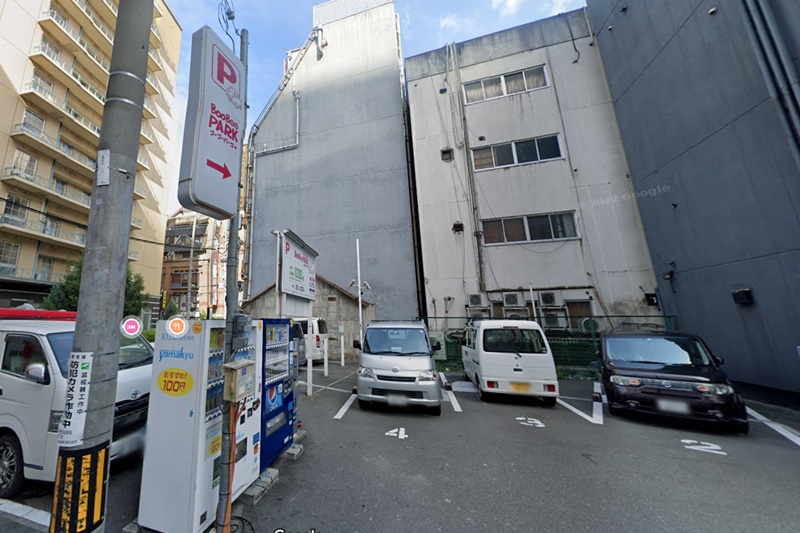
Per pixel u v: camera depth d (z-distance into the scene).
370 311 11.47
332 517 2.49
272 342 3.23
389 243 12.15
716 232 6.74
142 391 3.42
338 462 3.42
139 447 3.28
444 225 11.30
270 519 2.45
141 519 2.30
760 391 5.89
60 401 2.82
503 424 4.66
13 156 14.72
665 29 7.62
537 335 5.99
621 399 4.80
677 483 3.05
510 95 11.49
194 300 28.70
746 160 6.02
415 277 11.66
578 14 11.24
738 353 6.33
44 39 16.23
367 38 14.10
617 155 10.09
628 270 9.48
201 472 2.24
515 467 3.35
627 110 9.37
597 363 8.18
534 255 10.38
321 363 10.16
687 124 7.25
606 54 10.13
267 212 13.88
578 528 2.40
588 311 9.63
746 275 6.13
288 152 14.14
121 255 1.89
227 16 3.11
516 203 10.83
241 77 2.95
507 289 10.41
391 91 13.29
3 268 14.28
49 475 2.65
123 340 3.96
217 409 2.48
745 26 5.85
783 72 5.44
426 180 11.74
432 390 4.93
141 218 21.56
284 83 14.84
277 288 4.86
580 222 10.16
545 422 4.77
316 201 13.30
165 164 24.25
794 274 5.35
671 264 8.21
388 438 4.09
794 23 5.34
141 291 16.80
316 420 4.74
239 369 2.23
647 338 5.54
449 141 11.77
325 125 13.86
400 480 3.06
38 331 3.24
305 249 6.01
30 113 15.45
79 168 17.62
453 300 10.77
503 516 2.53
